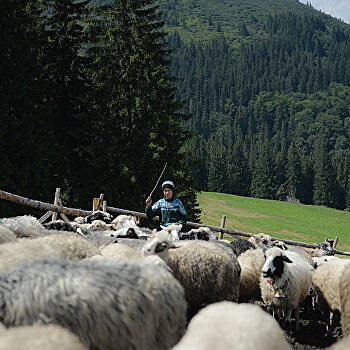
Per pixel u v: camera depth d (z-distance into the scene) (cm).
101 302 299
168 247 529
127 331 301
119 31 2542
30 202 1114
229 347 240
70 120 2438
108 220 1217
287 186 12475
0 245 441
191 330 262
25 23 2138
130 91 2494
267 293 731
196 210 2934
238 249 982
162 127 2480
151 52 2611
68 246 507
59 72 2441
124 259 369
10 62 2016
